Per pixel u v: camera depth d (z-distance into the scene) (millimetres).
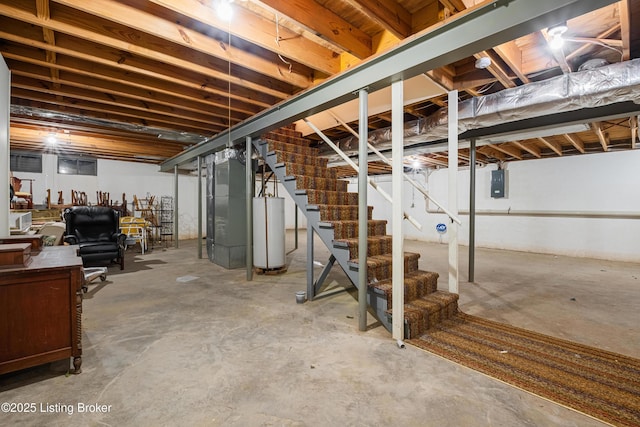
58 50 2502
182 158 6555
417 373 1871
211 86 3352
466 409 1544
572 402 1586
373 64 2338
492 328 2535
